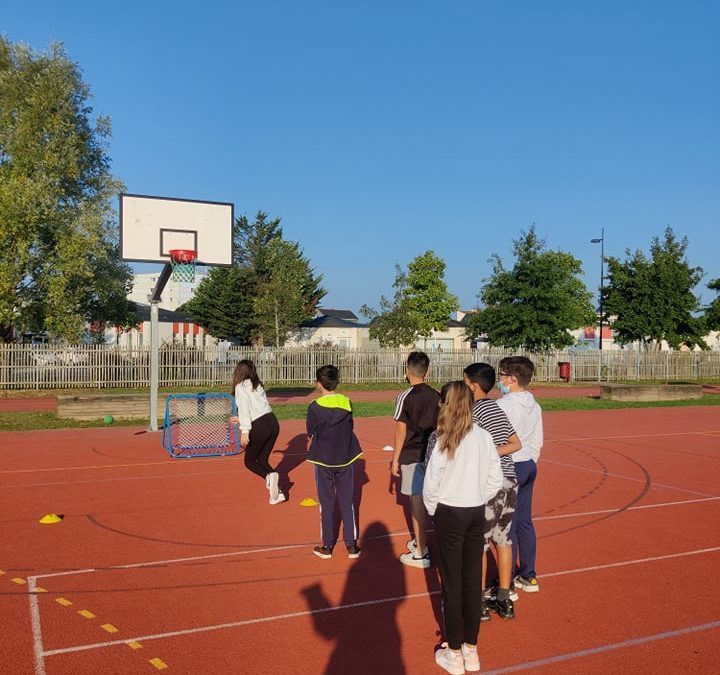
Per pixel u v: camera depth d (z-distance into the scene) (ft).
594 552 22.50
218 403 59.00
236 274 195.83
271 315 175.01
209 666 14.29
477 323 124.26
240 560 21.39
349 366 107.86
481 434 14.64
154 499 29.84
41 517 26.55
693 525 26.16
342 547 22.88
